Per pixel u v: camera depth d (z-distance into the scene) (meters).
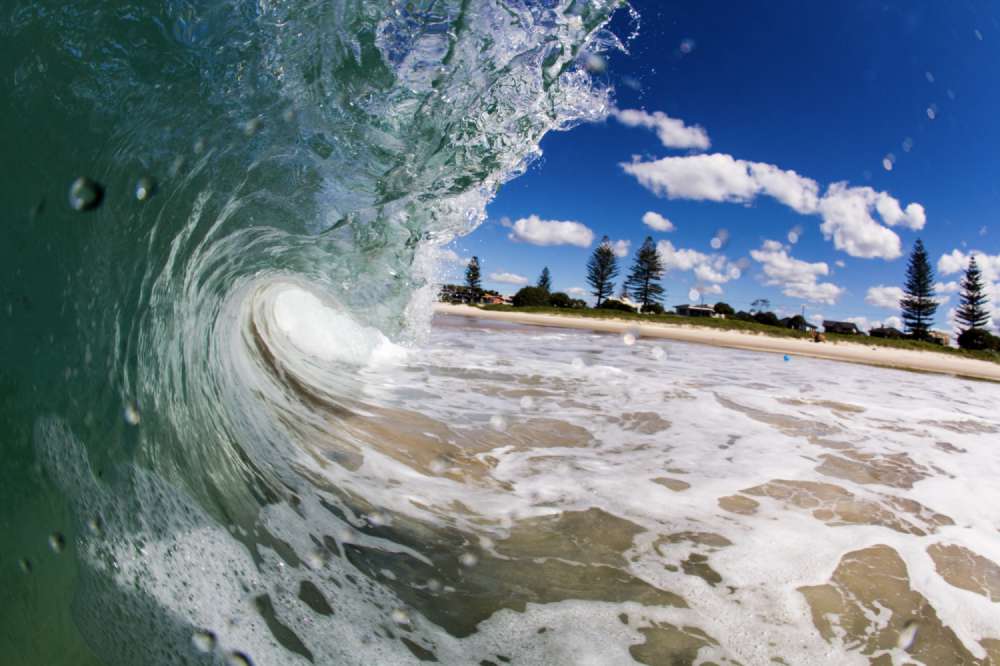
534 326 14.35
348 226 2.68
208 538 1.22
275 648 1.00
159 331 1.58
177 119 1.46
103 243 1.32
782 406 3.94
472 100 2.15
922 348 19.36
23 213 1.12
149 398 1.45
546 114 2.42
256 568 1.20
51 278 1.17
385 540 1.46
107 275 1.33
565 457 2.36
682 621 1.25
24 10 1.12
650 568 1.46
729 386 4.81
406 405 3.02
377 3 1.71
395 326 4.23
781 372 6.80
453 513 1.69
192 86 1.44
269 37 1.54
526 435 2.65
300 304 4.31
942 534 1.82
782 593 1.39
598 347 8.26
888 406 4.38
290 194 2.14
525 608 1.25
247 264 2.48
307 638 1.05
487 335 8.72
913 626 1.30
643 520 1.75
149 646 0.94
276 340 3.68
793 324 24.06
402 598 1.23
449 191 2.54
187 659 0.94
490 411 3.08
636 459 2.40
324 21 1.64
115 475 1.20
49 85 1.18
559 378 4.41
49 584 0.95
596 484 2.05
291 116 1.75
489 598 1.27
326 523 1.48
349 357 4.29
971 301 23.84
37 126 1.16
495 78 2.15
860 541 1.71
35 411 1.09
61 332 1.18
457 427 2.68
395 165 2.25
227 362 2.44
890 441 3.07
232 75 1.51
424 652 1.07
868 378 7.07
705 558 1.54
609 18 2.18
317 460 1.94
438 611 1.20
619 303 30.75
